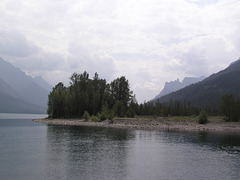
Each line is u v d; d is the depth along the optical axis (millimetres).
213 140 63625
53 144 53094
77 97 155625
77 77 168500
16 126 107000
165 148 50750
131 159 39938
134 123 116438
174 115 182500
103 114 131250
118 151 46344
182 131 89125
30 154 42312
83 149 47562
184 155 43875
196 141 61469
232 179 30203
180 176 31125
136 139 63875
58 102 154625
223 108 125312
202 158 41500
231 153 46031
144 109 171250
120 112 141250
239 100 125688
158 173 32219
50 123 130875
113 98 163875
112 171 32656
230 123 116625
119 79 165750
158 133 80125
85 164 35938
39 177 29672
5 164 35469
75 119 146125
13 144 52875
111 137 66938
